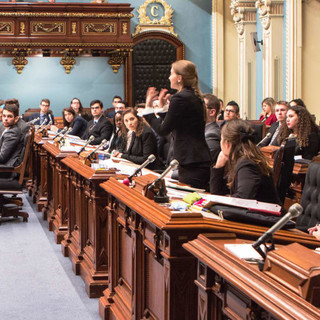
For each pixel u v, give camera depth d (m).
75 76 15.89
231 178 3.33
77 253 5.73
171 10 16.94
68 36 15.10
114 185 4.11
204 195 3.75
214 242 2.52
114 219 4.25
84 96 15.97
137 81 16.92
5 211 8.15
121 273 4.20
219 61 17.06
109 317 4.30
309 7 12.39
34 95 15.78
